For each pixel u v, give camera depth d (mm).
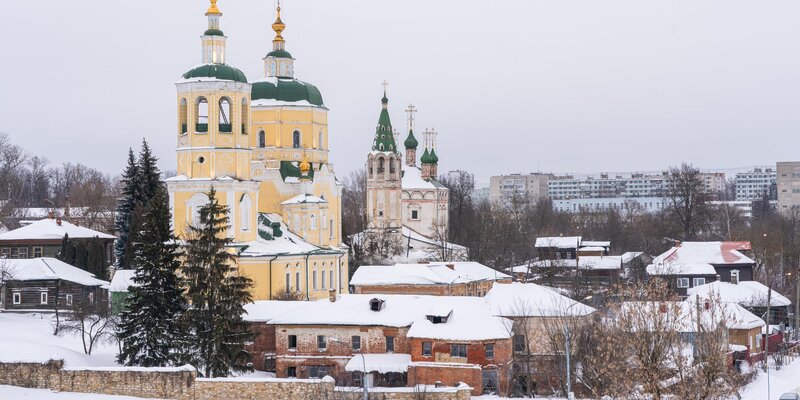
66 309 129875
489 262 189625
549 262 165625
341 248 151750
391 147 191625
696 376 70438
